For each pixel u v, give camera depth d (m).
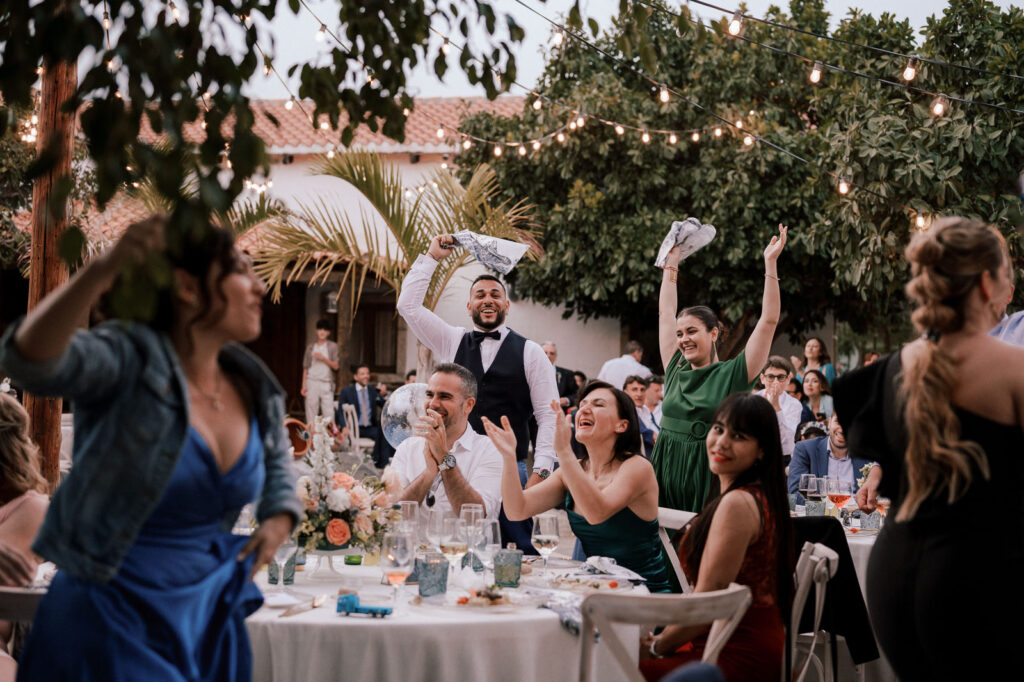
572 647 2.84
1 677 2.89
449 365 4.30
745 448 3.19
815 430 6.69
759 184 13.27
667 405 4.88
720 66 13.69
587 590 3.21
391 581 2.90
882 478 2.42
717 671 1.72
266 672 2.69
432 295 8.88
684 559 3.39
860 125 9.56
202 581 2.06
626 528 3.75
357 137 15.32
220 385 2.13
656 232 13.33
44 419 4.68
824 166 10.16
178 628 2.01
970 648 2.19
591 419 3.85
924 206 9.15
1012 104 9.20
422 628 2.66
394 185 8.70
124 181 1.92
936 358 2.23
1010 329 3.67
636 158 13.10
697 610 2.56
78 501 1.91
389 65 2.72
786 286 13.53
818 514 5.20
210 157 1.82
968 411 2.21
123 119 1.77
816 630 3.09
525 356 5.24
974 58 9.52
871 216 9.50
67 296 1.73
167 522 2.02
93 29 1.89
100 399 1.93
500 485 4.32
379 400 12.98
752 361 4.65
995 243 2.26
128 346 1.94
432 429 3.96
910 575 2.28
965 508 2.21
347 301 16.39
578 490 3.59
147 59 1.81
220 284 2.00
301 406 16.52
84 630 1.93
